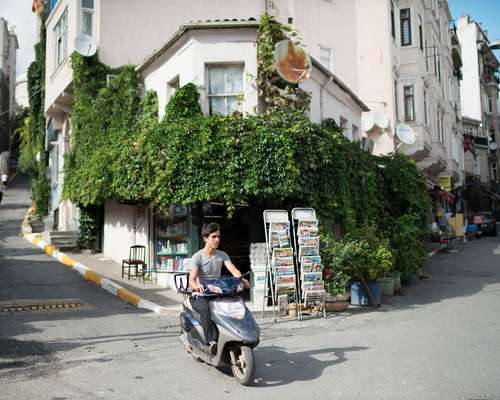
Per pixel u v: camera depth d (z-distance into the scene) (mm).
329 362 6754
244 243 13984
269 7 19438
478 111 53500
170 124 12148
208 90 13273
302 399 5309
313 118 15164
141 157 12328
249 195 12180
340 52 23000
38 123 26781
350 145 14469
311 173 12227
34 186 27250
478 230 36281
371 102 23344
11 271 14680
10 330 8742
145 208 14859
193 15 18484
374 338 8258
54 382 6023
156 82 14992
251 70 13156
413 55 25094
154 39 18062
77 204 17422
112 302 11781
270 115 12336
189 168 11484
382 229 14758
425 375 5984
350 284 12133
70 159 17812
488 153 53250
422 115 25047
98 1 17781
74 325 9312
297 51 13023
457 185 39562
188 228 12938
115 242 16984
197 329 6418
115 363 6891
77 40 16734
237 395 5496
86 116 17078
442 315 10320
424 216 18047
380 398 5242
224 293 6137
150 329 9203
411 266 14117
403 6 25656
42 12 24797
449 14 36906
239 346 5945
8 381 6059
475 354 6910
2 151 42875
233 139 11531
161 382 6008
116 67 17672
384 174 17406
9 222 24859
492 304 11445
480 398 5145
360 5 23891
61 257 16750
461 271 18203
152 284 13789
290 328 9523
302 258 10797
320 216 12523
